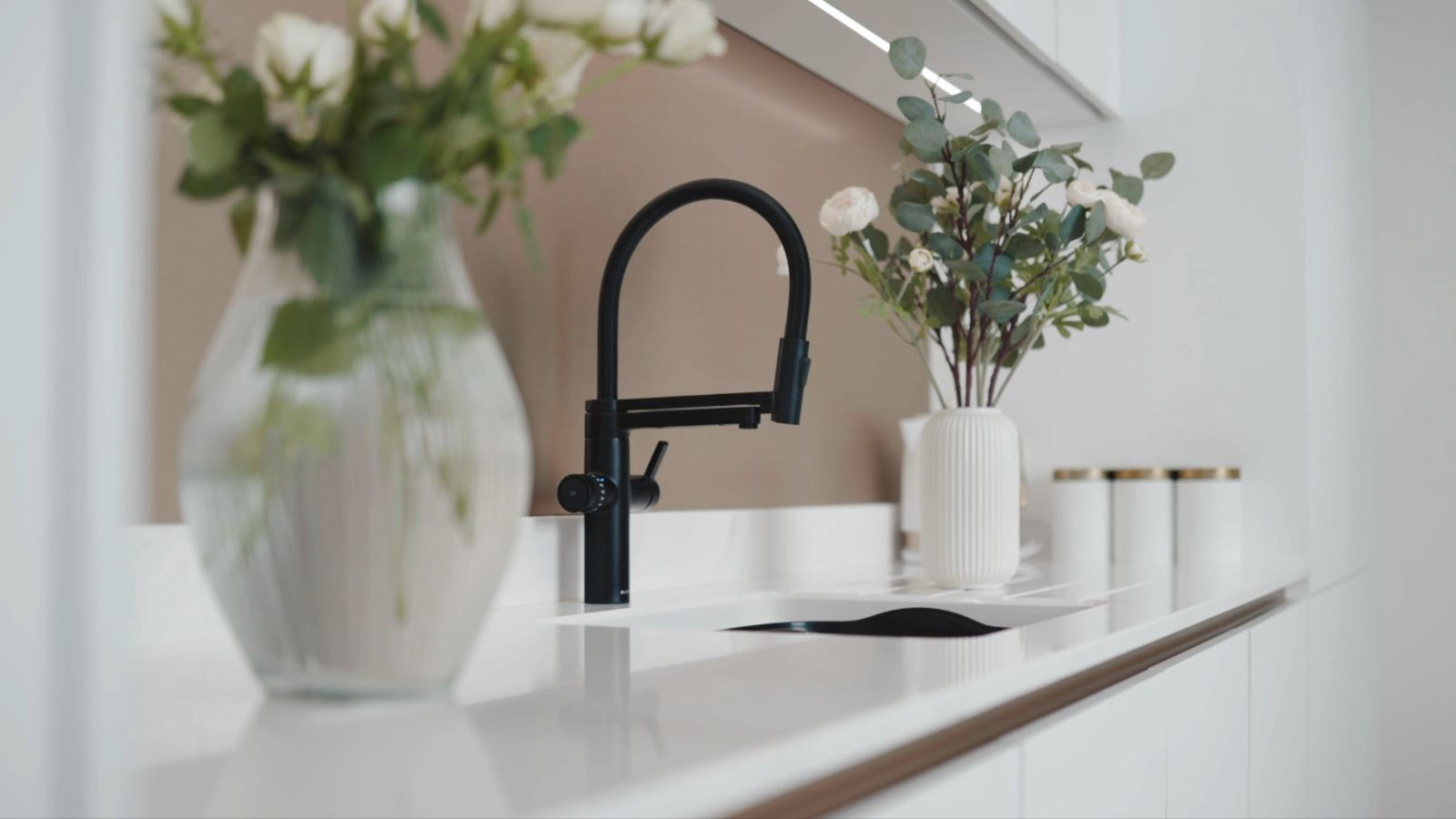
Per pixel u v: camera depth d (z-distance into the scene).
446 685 0.63
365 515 0.58
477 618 0.63
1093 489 2.37
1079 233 1.72
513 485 0.63
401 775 0.46
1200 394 2.41
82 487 0.29
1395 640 3.16
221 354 0.59
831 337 2.18
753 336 1.94
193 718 0.58
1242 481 2.36
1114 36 2.45
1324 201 2.50
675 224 1.75
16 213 0.28
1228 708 1.56
